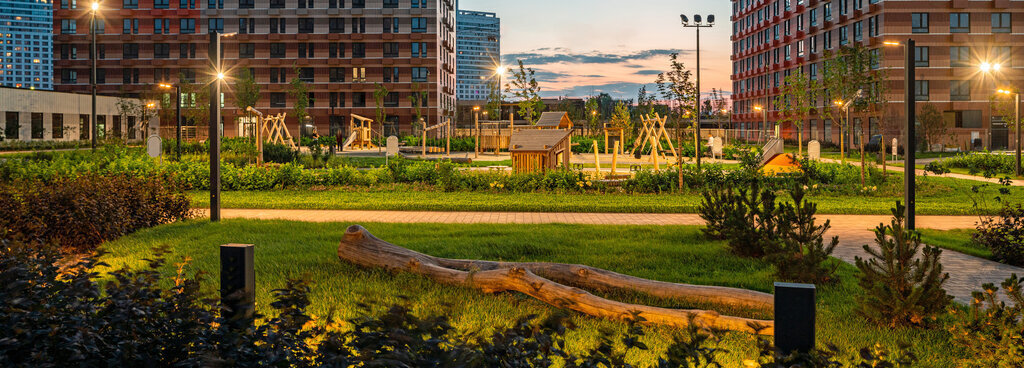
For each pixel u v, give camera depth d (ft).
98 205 35.99
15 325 11.30
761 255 31.32
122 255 31.68
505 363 10.80
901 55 188.65
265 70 268.21
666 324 19.31
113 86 269.23
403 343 10.82
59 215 33.91
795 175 78.69
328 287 24.44
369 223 44.06
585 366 11.34
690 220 48.91
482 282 23.62
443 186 71.46
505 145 167.32
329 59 266.77
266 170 73.97
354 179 74.79
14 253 16.25
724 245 34.81
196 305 13.24
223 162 101.35
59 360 11.44
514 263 25.77
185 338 12.04
